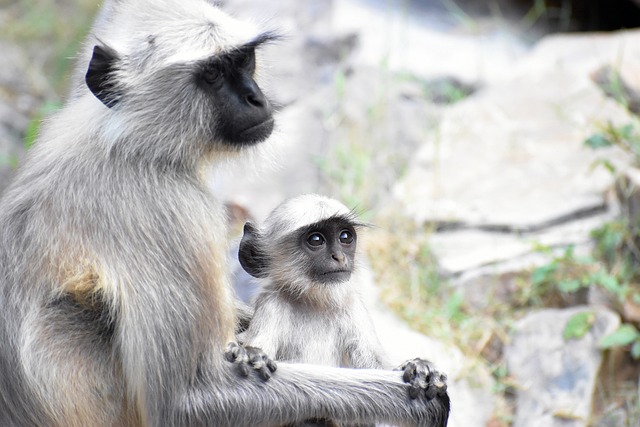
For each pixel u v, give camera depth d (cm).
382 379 1002
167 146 998
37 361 977
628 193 1548
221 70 1017
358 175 1814
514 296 1530
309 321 1055
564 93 1911
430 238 1645
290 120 1970
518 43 2266
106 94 989
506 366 1425
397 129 1945
